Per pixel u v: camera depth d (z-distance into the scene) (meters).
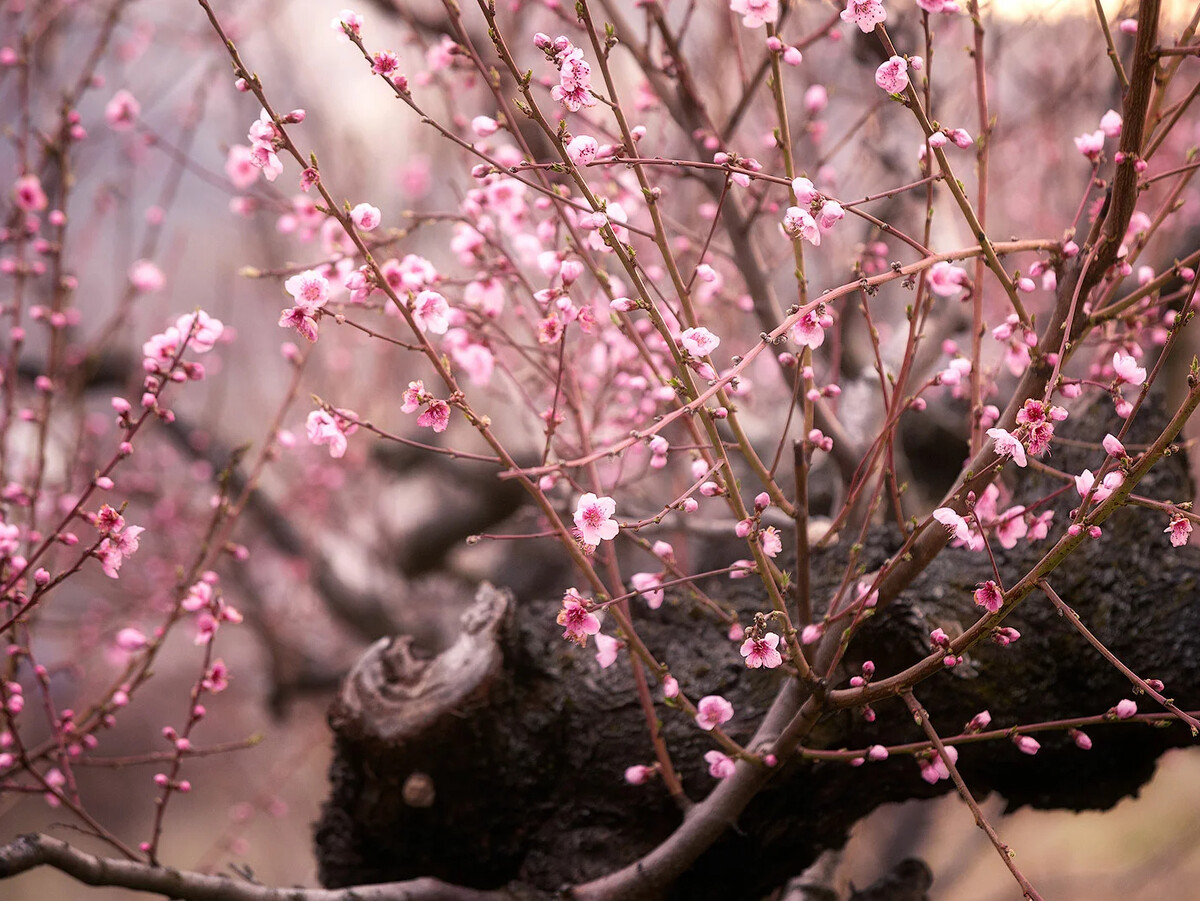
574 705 2.44
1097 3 2.17
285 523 4.84
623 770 2.43
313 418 2.12
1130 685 2.38
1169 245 3.29
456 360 2.41
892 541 2.44
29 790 2.34
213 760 8.77
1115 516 2.44
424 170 4.07
